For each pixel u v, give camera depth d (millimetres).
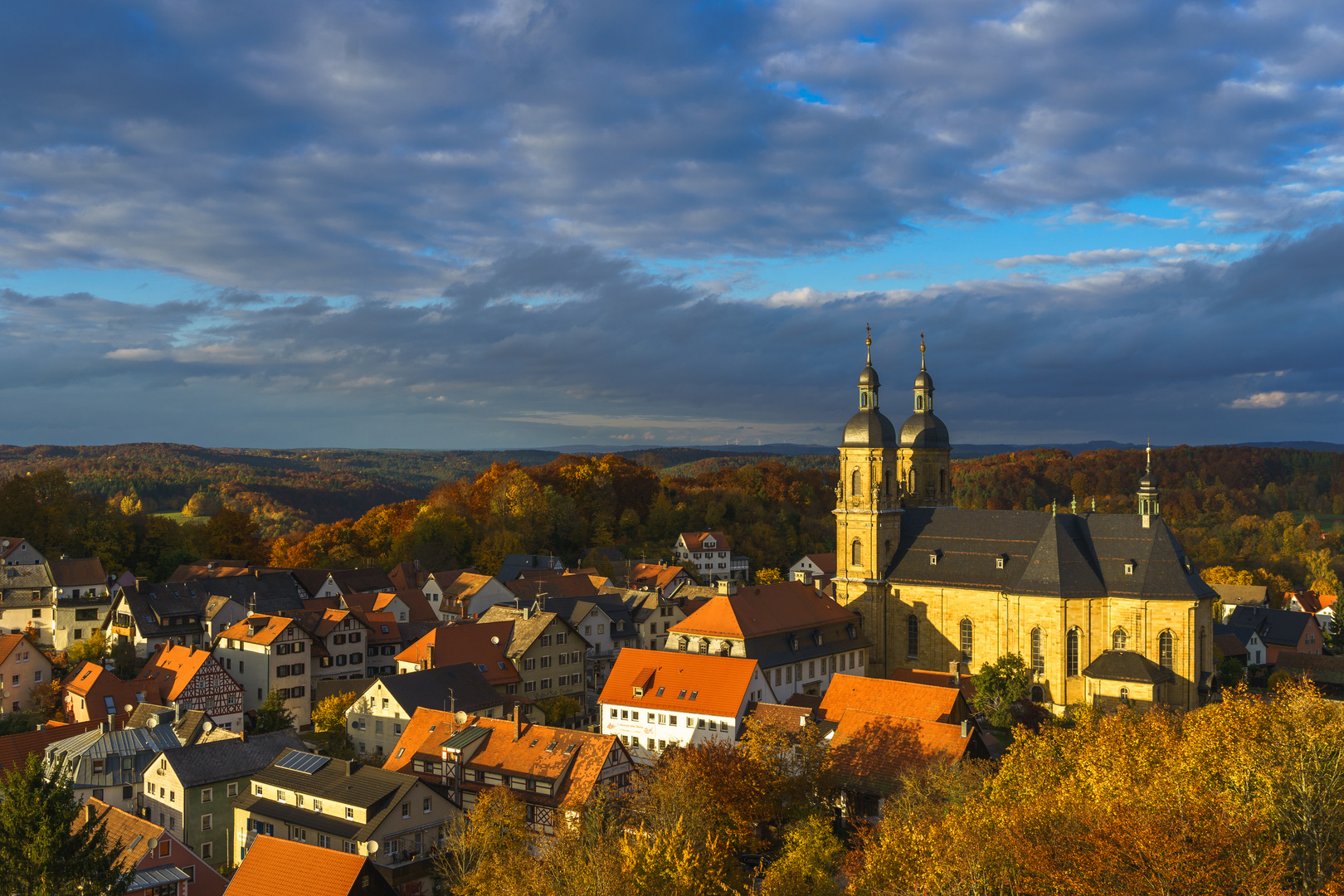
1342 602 185875
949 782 68875
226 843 86062
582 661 130750
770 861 72562
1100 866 40750
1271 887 38750
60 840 53875
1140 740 62906
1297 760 51031
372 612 142375
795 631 119375
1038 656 118188
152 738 91375
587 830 67125
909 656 129750
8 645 115438
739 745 79625
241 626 126938
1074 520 122938
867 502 131750
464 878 65062
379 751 104062
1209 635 115938
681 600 169625
